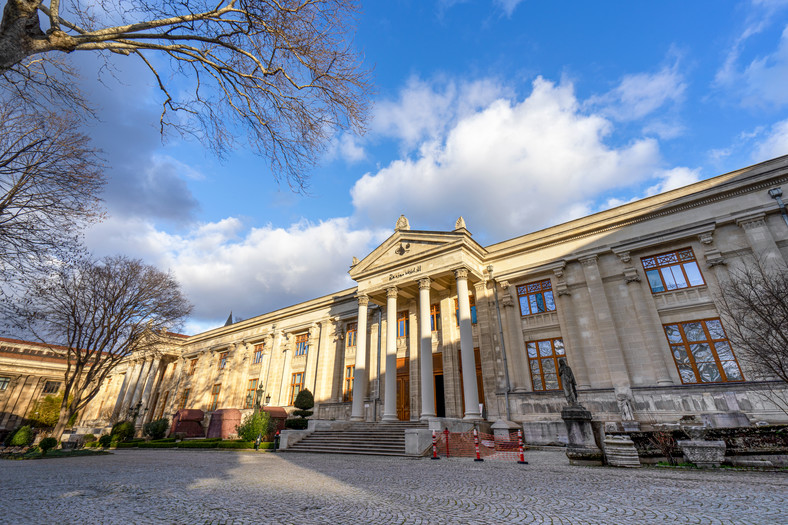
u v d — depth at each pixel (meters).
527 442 19.19
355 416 24.53
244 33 7.90
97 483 9.10
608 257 21.38
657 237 19.86
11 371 52.41
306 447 20.28
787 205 17.08
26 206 10.09
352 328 33.22
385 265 26.23
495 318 23.84
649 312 19.25
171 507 6.30
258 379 39.03
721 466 9.88
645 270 20.22
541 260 23.38
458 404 23.38
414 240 25.80
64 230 11.17
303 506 6.32
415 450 15.94
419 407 24.83
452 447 16.64
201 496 7.28
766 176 17.66
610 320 19.95
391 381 23.36
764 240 17.14
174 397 46.91
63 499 7.04
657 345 18.55
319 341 35.19
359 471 11.13
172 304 28.94
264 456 17.92
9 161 9.65
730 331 14.41
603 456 11.18
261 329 41.16
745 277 16.33
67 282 22.20
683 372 17.84
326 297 35.91
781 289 12.73
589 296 21.19
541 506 6.09
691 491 6.94
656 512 5.54
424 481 9.01
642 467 10.46
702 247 18.78
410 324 27.38
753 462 9.69
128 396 48.59
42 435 42.41
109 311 26.38
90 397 24.89
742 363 16.39
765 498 6.20
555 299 22.33
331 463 13.77
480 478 9.34
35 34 5.85
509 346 22.81
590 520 5.21
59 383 55.84
